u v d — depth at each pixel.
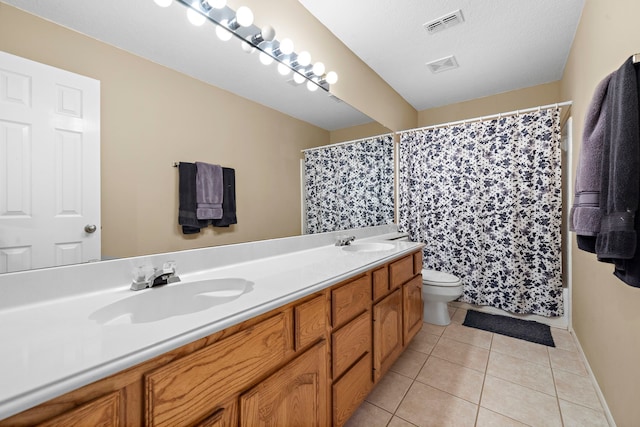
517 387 1.58
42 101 0.82
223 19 1.29
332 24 1.96
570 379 1.65
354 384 1.24
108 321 0.80
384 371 1.50
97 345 0.57
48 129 0.83
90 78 0.92
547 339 2.13
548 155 2.34
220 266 1.31
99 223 0.95
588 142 1.04
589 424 1.31
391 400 1.49
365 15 1.87
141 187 1.06
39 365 0.49
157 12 1.10
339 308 1.16
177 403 0.61
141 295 0.92
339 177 2.16
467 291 2.73
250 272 1.22
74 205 0.89
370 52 2.29
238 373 0.74
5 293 0.76
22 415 0.43
